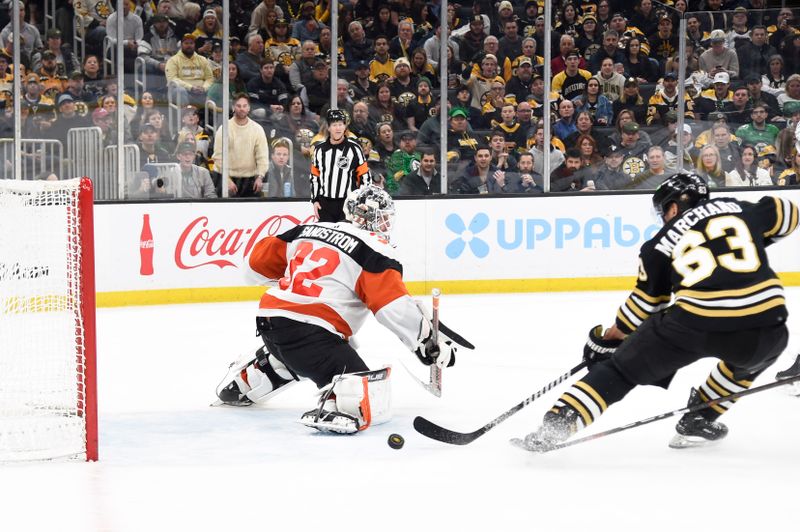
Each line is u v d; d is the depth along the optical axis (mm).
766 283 5469
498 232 14469
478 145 14844
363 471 5742
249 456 6133
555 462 5926
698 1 17328
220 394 7566
